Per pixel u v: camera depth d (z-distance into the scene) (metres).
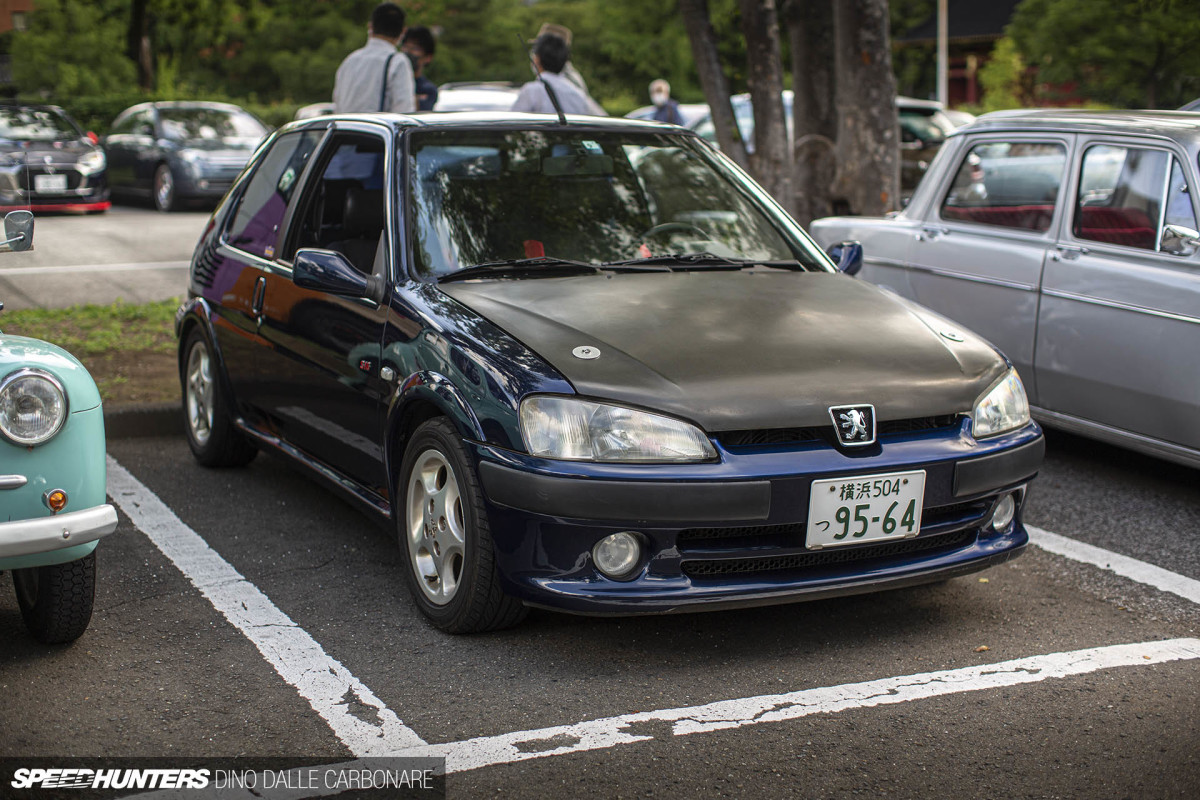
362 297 4.09
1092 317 5.44
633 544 3.35
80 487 3.21
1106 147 5.57
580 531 3.31
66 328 8.44
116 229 14.66
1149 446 5.33
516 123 4.63
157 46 36.16
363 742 3.04
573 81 9.06
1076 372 5.55
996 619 3.96
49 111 16.08
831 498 3.38
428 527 3.78
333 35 49.16
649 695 3.34
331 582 4.21
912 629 3.86
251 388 5.03
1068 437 6.50
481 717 3.19
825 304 4.06
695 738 3.08
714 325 3.74
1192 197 5.14
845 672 3.51
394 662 3.54
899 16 38.94
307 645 3.65
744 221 4.70
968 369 3.77
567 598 3.33
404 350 3.85
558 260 4.17
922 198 6.59
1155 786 2.87
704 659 3.59
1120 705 3.31
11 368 3.12
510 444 3.37
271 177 5.27
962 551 3.71
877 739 3.09
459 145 4.45
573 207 4.42
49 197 15.23
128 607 3.95
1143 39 19.00
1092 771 2.94
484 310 3.74
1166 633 3.86
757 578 3.43
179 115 18.30
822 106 9.61
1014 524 3.89
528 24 49.75
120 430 6.28
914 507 3.50
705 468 3.29
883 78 8.77
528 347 3.53
